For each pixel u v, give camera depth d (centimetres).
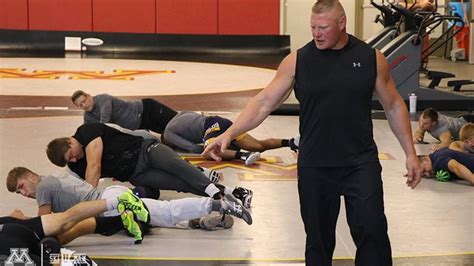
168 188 1275
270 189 1452
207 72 3419
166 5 4353
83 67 3538
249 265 1048
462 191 1438
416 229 1216
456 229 1219
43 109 2281
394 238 1171
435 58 4269
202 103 2464
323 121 851
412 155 873
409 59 2366
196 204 1147
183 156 1680
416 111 2378
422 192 1433
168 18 4372
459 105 2402
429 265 1055
